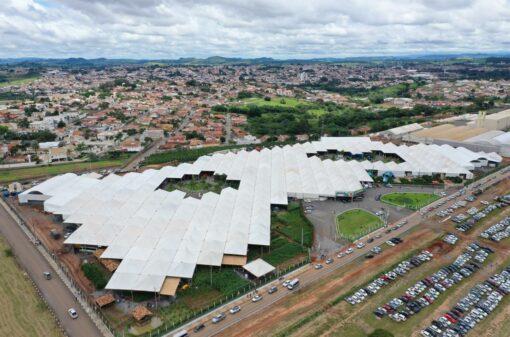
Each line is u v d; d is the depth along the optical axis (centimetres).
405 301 10131
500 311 9812
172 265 11262
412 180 19600
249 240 12781
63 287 10912
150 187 17538
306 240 13325
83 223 13925
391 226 14525
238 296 10431
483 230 14138
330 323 9312
